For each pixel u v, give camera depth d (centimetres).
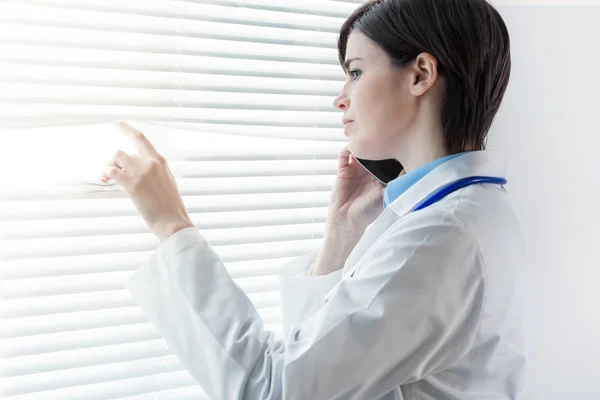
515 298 94
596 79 154
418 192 97
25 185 107
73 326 112
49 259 111
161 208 98
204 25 121
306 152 134
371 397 85
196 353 94
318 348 83
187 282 94
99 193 112
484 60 93
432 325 84
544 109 149
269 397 84
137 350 117
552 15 148
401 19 92
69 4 109
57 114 104
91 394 114
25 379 110
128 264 116
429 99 95
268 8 128
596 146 156
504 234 92
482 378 94
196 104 120
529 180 149
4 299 107
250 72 126
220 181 126
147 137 113
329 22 135
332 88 136
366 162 118
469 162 94
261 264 132
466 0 93
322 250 124
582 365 156
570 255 155
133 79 114
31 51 106
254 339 89
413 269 84
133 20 115
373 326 83
